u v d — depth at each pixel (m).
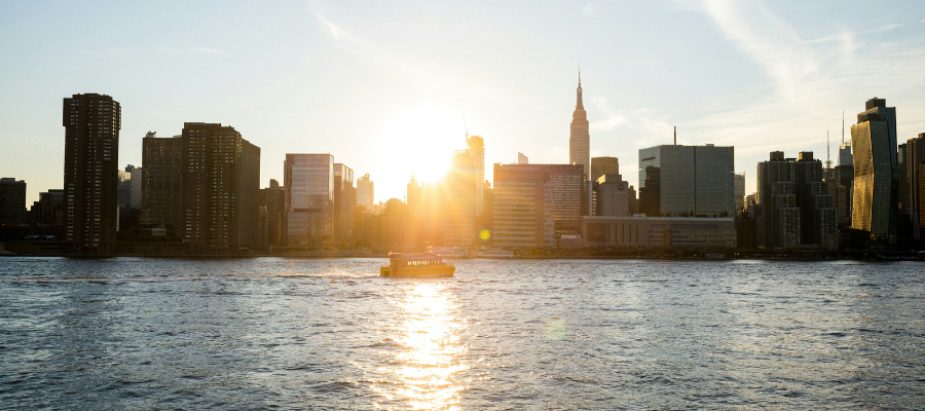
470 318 139.75
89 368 88.06
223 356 95.75
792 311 159.12
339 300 177.75
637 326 128.38
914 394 75.94
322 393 75.38
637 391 76.50
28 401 72.81
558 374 84.50
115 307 158.88
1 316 141.38
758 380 81.94
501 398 73.38
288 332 118.69
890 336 117.88
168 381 80.88
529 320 137.00
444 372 85.50
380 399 73.00
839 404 71.75
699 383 80.19
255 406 70.50
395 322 132.38
